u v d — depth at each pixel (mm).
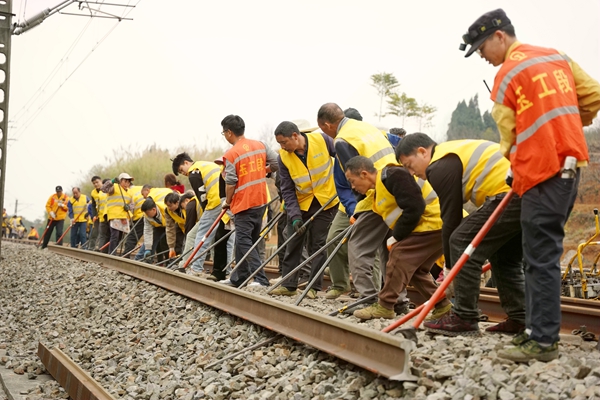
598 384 3242
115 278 9734
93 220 18062
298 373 4414
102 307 8211
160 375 5320
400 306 6113
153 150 29656
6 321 9039
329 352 4312
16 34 15273
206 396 4555
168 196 11656
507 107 3809
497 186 4391
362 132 6363
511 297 4711
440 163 4559
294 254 7719
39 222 67062
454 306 4605
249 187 8219
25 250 20688
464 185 4512
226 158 8211
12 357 6816
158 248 13070
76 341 7016
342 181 6656
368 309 5672
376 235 6215
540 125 3689
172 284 8031
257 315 5680
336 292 7355
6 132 14320
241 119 8430
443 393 3420
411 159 4879
